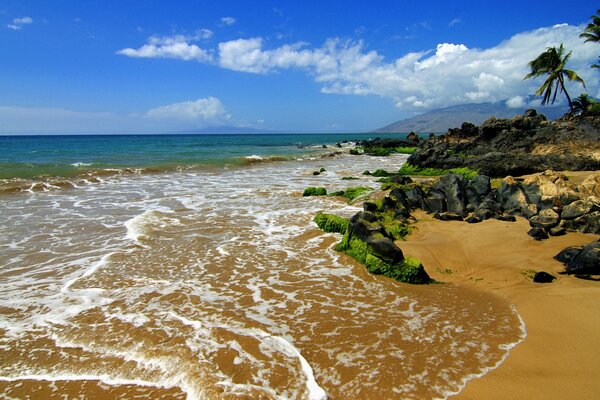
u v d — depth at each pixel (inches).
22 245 456.8
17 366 227.1
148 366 225.5
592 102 1867.6
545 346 242.2
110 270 379.2
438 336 257.8
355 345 247.6
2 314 289.4
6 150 2197.3
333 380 212.8
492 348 242.5
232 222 571.5
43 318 283.9
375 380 212.4
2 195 784.9
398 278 356.2
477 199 591.8
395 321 279.4
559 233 442.9
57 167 1228.5
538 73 1777.8
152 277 362.9
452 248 429.4
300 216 609.3
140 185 941.8
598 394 196.4
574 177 869.8
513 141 1376.7
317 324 275.3
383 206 565.9
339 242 467.5
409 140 2839.6
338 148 2886.3
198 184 968.9
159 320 280.8
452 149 1486.2
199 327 269.9
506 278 349.4
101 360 232.2
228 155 1908.2
